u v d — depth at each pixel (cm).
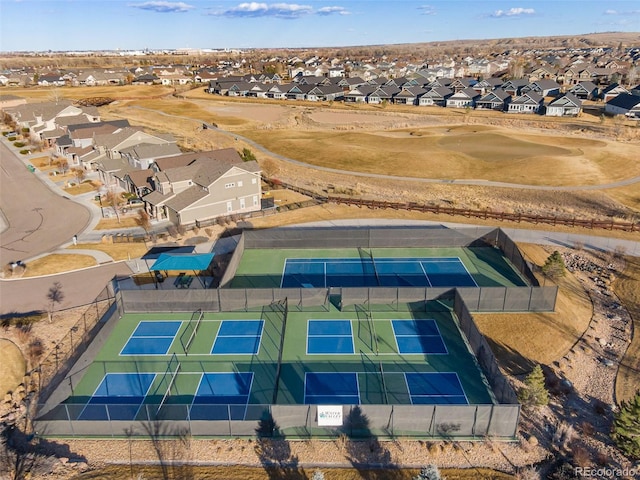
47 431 2306
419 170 7319
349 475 2091
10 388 2717
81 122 9331
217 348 3030
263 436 2295
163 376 2780
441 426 2264
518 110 12350
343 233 4478
